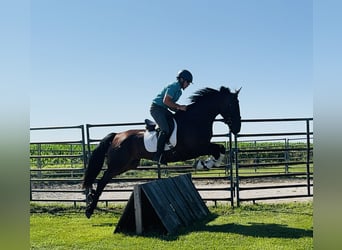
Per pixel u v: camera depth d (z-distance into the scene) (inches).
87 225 236.1
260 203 301.7
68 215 279.6
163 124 232.7
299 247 160.1
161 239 184.9
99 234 204.1
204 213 252.5
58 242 186.1
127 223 211.0
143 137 243.9
